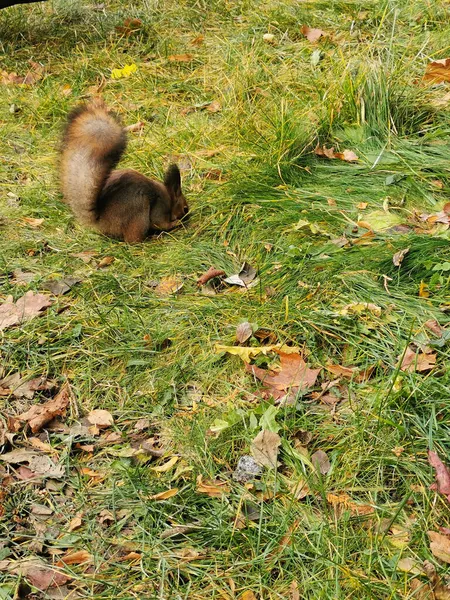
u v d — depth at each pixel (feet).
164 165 10.74
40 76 12.40
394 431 8.18
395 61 11.43
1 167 10.93
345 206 9.91
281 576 7.64
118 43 12.83
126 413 8.57
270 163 10.37
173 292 9.37
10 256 9.87
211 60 12.26
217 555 7.74
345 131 10.64
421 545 7.68
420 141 10.48
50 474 8.25
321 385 8.55
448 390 8.31
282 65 11.87
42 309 9.31
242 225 9.86
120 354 8.91
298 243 9.59
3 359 8.97
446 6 12.39
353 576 7.57
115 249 9.88
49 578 7.73
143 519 7.97
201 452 8.25
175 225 10.07
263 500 7.97
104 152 9.89
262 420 8.30
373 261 9.26
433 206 9.85
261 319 8.99
